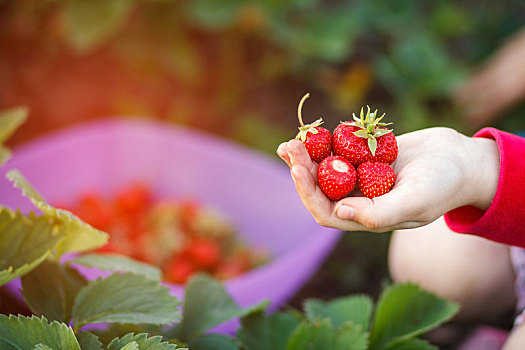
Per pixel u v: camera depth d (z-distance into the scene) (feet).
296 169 1.99
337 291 3.21
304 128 2.08
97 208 3.26
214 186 3.53
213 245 3.23
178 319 1.99
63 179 3.33
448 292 2.52
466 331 2.68
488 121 4.09
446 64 4.36
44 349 1.86
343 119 4.22
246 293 2.68
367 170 2.04
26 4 4.06
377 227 2.00
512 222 2.11
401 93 4.21
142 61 4.08
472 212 2.18
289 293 2.85
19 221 2.05
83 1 3.65
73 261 2.11
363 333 2.10
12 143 3.68
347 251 3.39
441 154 2.10
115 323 2.05
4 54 4.00
